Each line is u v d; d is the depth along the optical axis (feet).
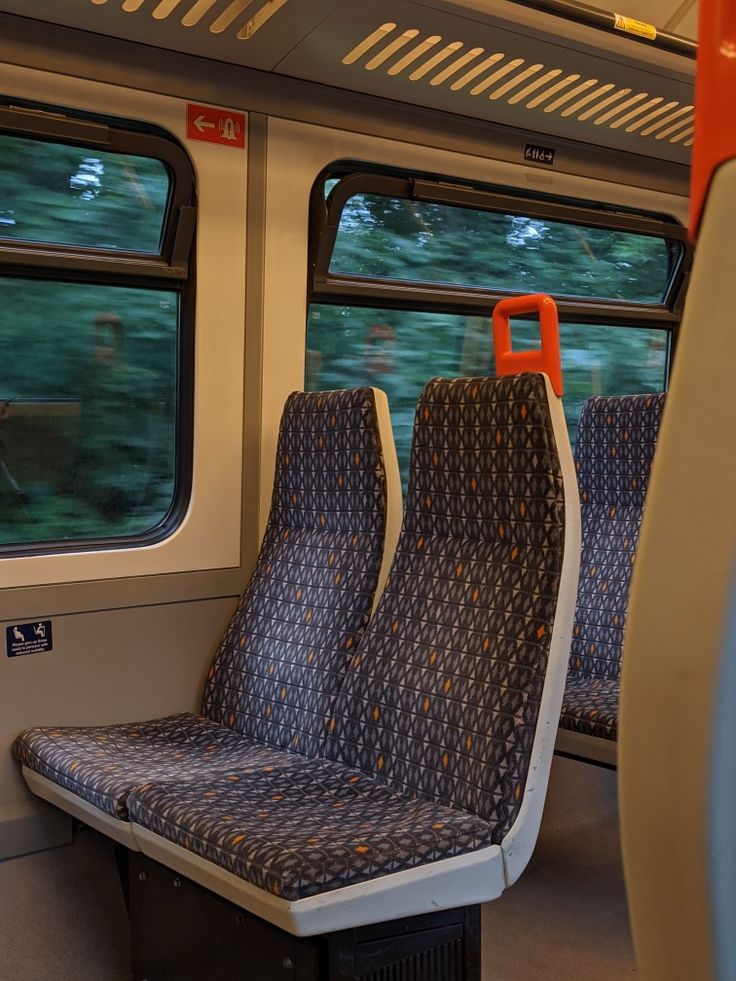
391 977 6.84
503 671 7.72
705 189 1.85
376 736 8.59
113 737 9.69
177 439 10.61
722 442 1.79
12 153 9.28
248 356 10.69
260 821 7.26
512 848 7.29
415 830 7.00
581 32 9.36
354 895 6.43
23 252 9.33
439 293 11.79
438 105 11.25
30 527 9.90
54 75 9.24
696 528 1.82
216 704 10.50
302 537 10.46
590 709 10.36
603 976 8.55
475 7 8.74
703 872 1.83
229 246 10.41
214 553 10.71
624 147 12.76
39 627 9.78
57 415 9.91
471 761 7.64
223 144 10.22
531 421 7.97
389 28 9.19
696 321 1.84
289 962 6.75
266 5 8.71
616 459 12.30
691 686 1.82
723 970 1.86
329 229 10.91
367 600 9.44
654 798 1.89
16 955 8.68
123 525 10.40
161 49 9.77
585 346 13.60
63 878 9.78
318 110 10.73
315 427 10.28
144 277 10.08
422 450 8.99
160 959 8.07
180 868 7.36
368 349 11.65
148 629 10.39
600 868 10.78
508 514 8.14
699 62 1.86
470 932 7.28
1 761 9.70
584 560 12.44
